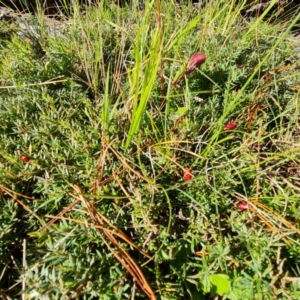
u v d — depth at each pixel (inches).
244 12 26.8
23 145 13.8
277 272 10.8
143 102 12.9
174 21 20.6
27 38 19.7
